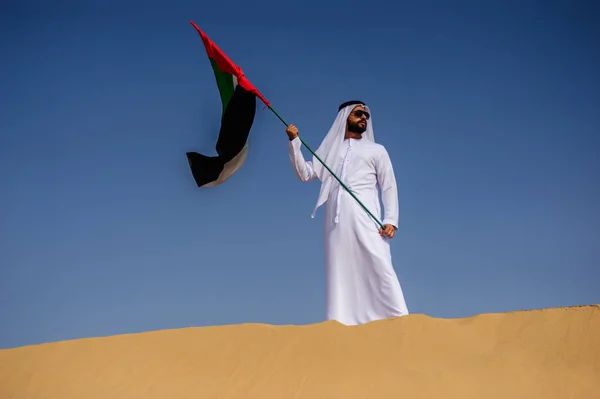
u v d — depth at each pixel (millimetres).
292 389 4824
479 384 4793
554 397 4672
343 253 7504
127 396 4871
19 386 5051
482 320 5461
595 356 5027
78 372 5148
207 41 8148
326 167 7652
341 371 4953
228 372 5035
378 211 7727
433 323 5398
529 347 5152
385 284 7332
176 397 4828
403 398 4684
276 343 5277
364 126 7938
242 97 8062
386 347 5180
